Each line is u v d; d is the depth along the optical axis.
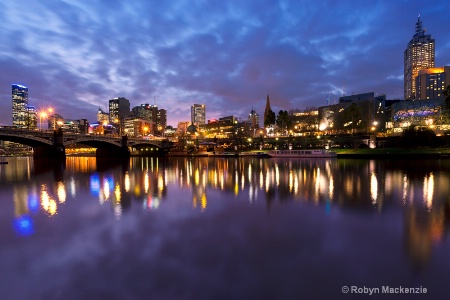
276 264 8.41
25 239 10.89
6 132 66.69
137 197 19.70
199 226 12.39
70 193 21.81
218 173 39.19
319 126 151.25
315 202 17.33
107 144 107.50
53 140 81.38
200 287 7.14
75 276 7.82
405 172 36.09
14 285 7.38
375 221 12.84
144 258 8.96
